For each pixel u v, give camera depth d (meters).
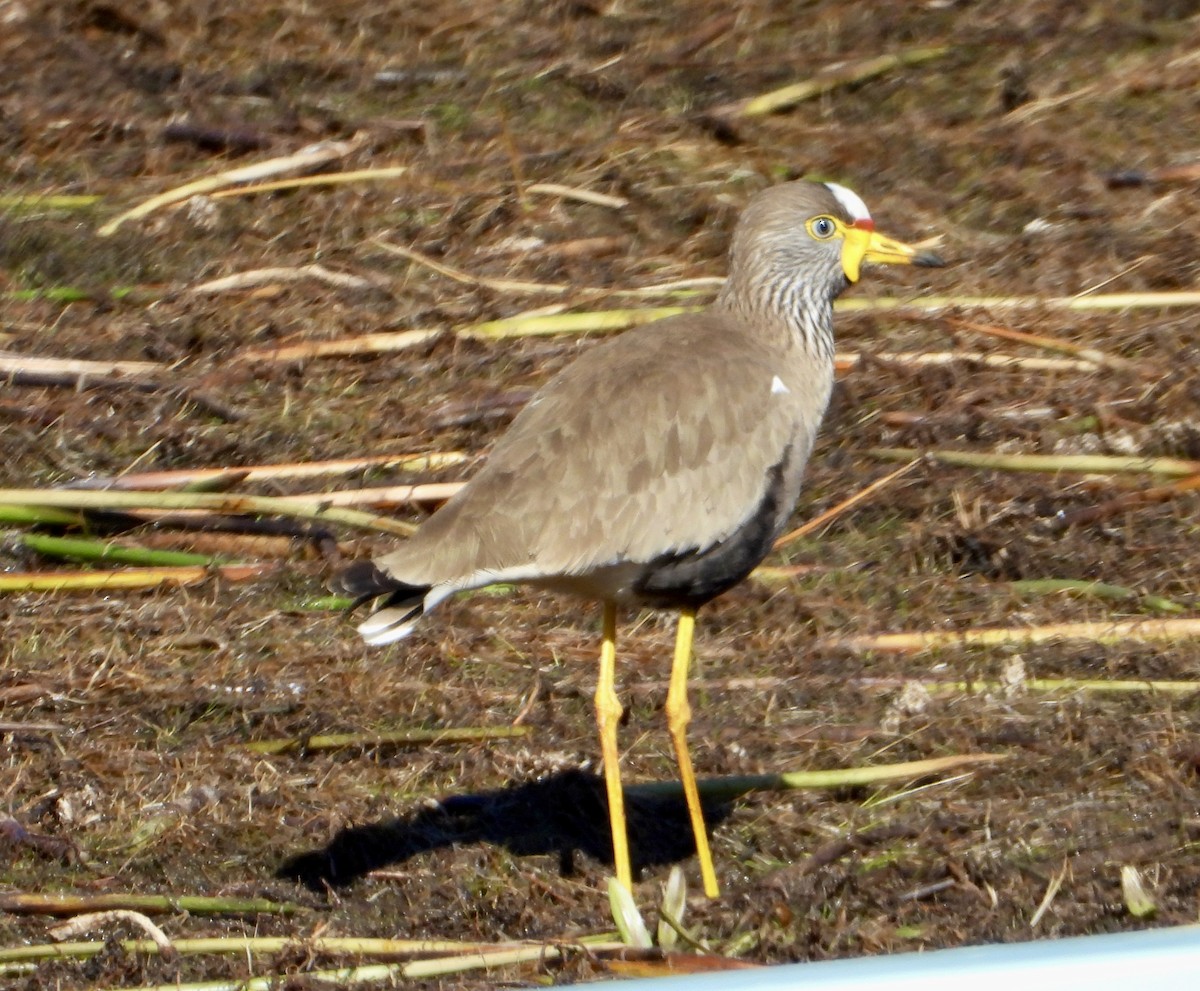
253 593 12.13
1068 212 16.36
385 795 10.39
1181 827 9.91
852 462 13.36
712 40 19.36
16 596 11.95
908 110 18.19
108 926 9.14
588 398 9.62
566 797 10.41
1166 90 18.27
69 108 17.77
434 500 12.70
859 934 9.03
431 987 8.62
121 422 13.45
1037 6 19.75
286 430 13.48
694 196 16.53
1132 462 13.06
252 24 19.66
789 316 10.51
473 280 15.23
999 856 9.78
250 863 9.84
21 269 15.37
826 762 10.76
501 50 19.19
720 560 9.78
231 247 15.81
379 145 17.34
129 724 10.88
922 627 11.95
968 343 14.47
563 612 12.23
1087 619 12.00
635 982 6.45
